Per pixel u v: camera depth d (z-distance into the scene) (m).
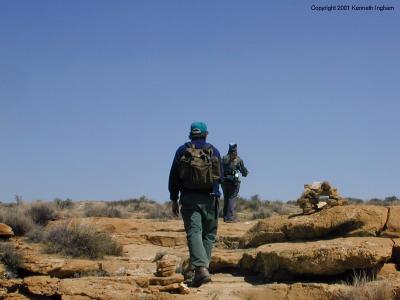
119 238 21.25
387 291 10.01
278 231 14.09
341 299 10.26
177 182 11.08
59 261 13.77
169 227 23.86
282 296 10.76
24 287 10.95
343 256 11.21
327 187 14.21
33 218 25.83
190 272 13.00
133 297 10.25
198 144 10.99
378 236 12.62
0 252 14.26
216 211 11.05
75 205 47.03
